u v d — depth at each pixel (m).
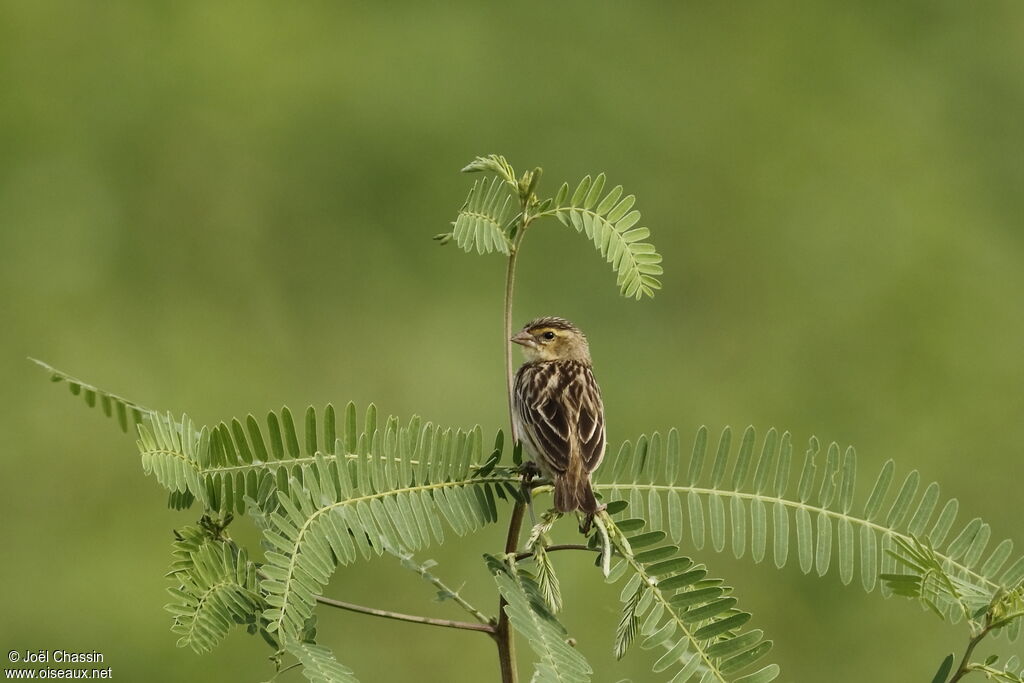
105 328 17.39
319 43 19.27
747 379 17.55
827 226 18.84
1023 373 17.52
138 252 18.12
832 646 12.99
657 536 4.85
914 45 20.66
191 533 4.91
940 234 18.36
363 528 4.75
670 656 4.62
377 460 4.86
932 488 5.19
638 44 19.42
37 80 18.97
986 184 19.67
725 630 4.66
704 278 18.47
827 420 17.02
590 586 11.95
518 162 18.53
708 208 18.95
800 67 19.78
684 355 17.67
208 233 18.28
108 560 13.80
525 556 5.05
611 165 18.73
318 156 18.61
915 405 17.16
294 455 4.99
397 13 19.75
